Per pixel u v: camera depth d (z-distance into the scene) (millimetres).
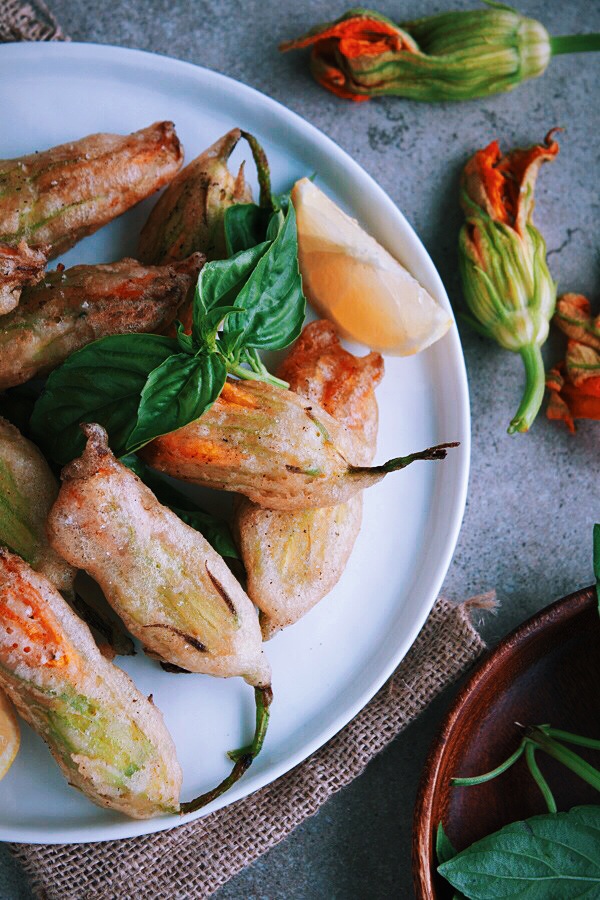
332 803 500
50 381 428
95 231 461
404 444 487
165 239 459
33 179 443
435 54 510
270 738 467
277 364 475
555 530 521
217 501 468
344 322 476
